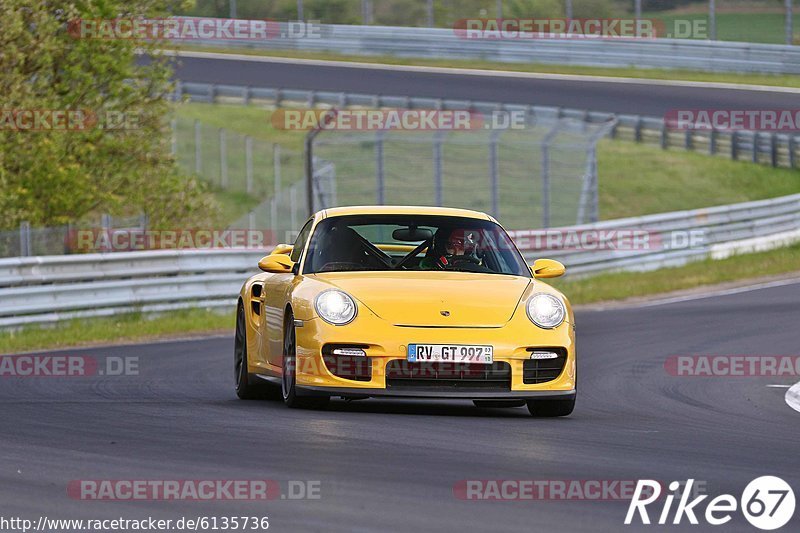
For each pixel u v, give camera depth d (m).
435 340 27.41
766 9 163.00
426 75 155.75
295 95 144.50
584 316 64.88
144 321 59.69
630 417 29.72
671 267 92.31
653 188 131.75
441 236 31.83
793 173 135.38
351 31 170.62
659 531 16.23
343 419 26.89
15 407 29.67
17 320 55.53
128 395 33.31
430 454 22.00
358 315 27.86
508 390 27.73
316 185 106.88
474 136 133.75
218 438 23.70
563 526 16.23
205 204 85.00
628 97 144.50
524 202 117.94
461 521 16.36
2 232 64.44
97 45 79.00
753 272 84.94
